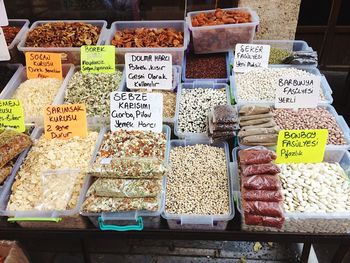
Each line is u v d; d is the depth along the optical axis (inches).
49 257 97.4
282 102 81.0
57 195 66.2
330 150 74.4
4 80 94.3
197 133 79.1
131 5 109.3
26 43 93.7
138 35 96.6
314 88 79.3
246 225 64.0
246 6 102.0
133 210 62.5
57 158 72.6
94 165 66.1
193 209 66.9
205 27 95.3
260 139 72.3
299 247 95.9
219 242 97.8
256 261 93.4
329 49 122.9
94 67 90.0
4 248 81.8
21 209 65.4
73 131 77.4
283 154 71.5
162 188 66.0
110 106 77.0
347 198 65.6
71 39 93.4
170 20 111.2
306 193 66.2
